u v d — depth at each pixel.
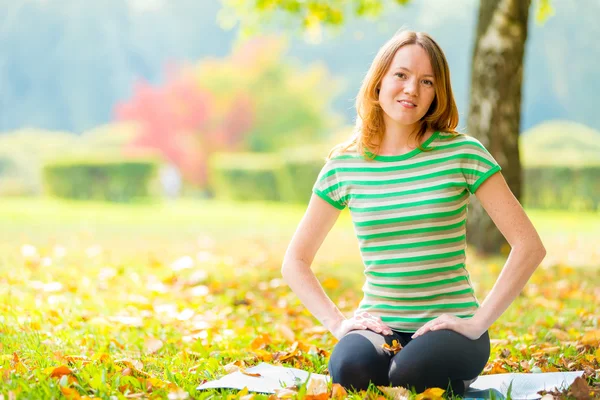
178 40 47.09
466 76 44.28
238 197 22.50
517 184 8.44
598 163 18.53
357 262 8.51
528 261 2.94
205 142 33.59
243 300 5.95
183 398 2.92
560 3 43.91
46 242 9.34
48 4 46.25
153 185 20.80
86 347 4.07
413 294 3.06
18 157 30.69
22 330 4.31
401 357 2.91
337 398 2.90
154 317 5.04
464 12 44.59
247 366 3.76
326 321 3.17
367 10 10.47
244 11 10.73
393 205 3.04
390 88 3.05
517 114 8.48
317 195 3.26
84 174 20.23
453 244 3.04
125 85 46.16
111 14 46.81
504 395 3.09
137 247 9.37
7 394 2.94
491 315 2.92
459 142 3.06
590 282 7.43
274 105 35.00
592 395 2.96
